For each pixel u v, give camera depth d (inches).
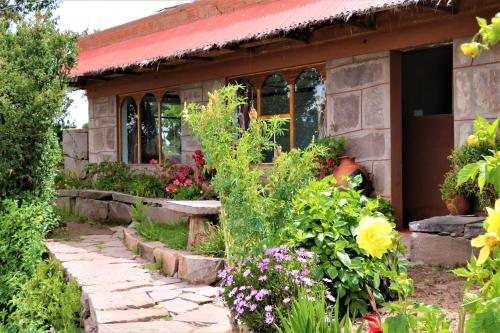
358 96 366.6
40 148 372.8
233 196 193.3
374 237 90.5
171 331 191.9
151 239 336.8
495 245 76.2
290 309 168.6
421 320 100.4
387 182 351.9
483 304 79.4
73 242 374.9
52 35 380.5
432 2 286.4
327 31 378.9
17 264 321.7
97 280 263.4
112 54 559.8
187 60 445.7
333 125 381.7
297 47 401.1
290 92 411.8
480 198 279.0
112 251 340.8
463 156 287.7
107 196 494.0
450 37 318.7
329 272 193.9
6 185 363.3
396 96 354.6
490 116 304.3
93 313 219.8
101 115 598.5
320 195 214.1
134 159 561.9
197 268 259.8
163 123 525.3
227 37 395.9
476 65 309.0
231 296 180.7
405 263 207.2
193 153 490.6
